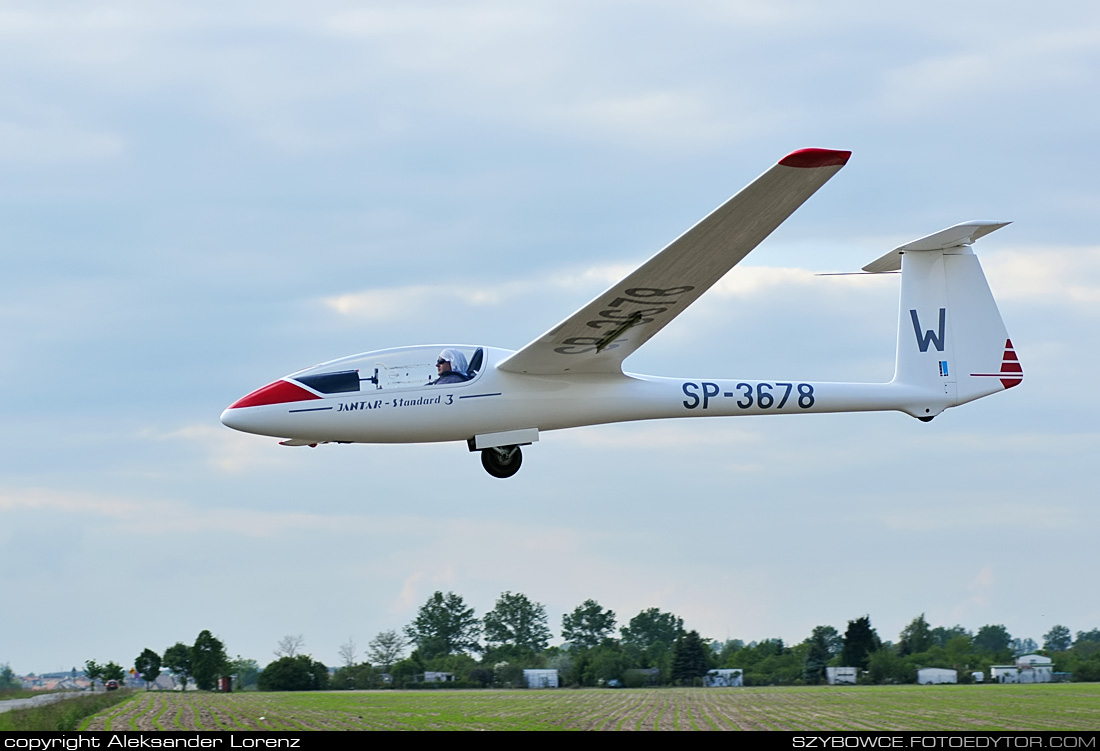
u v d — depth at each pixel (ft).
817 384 115.85
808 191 87.71
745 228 91.50
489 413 107.65
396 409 106.11
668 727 87.81
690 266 95.61
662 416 112.78
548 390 109.09
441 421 106.93
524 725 92.07
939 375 119.65
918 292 120.78
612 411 110.63
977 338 120.78
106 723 100.89
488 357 109.09
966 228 117.80
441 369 107.55
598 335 104.22
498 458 116.26
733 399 113.19
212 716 106.63
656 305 100.94
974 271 121.90
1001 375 120.57
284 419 104.94
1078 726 85.76
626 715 100.32
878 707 107.45
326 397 105.50
